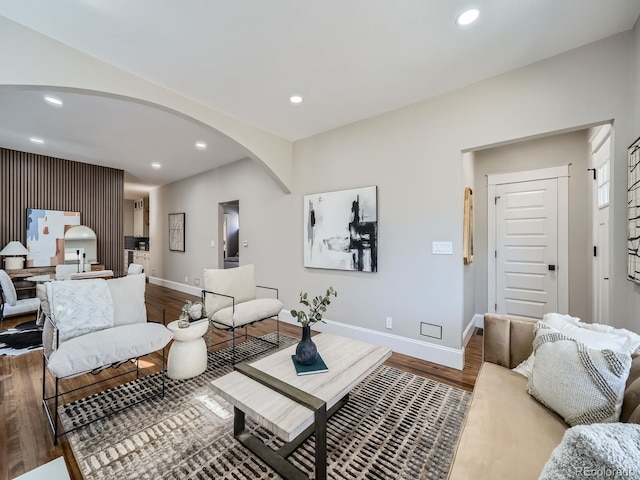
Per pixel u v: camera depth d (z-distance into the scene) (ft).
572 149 10.69
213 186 18.34
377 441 5.51
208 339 11.06
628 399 3.58
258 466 4.93
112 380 7.91
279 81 8.20
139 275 8.53
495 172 12.26
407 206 9.59
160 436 5.63
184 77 7.99
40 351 9.71
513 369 5.69
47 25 6.05
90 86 7.02
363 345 6.92
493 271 12.32
